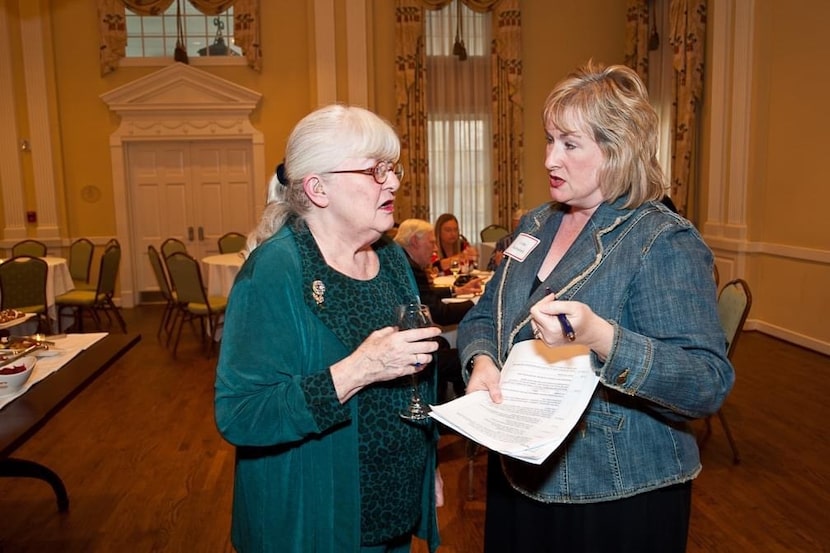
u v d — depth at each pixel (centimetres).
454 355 369
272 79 857
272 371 126
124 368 566
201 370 558
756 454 364
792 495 317
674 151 752
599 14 879
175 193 875
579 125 130
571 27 880
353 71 835
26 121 823
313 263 134
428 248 416
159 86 838
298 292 131
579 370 128
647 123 131
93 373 245
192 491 333
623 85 132
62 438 407
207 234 883
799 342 594
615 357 117
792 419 416
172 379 533
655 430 132
